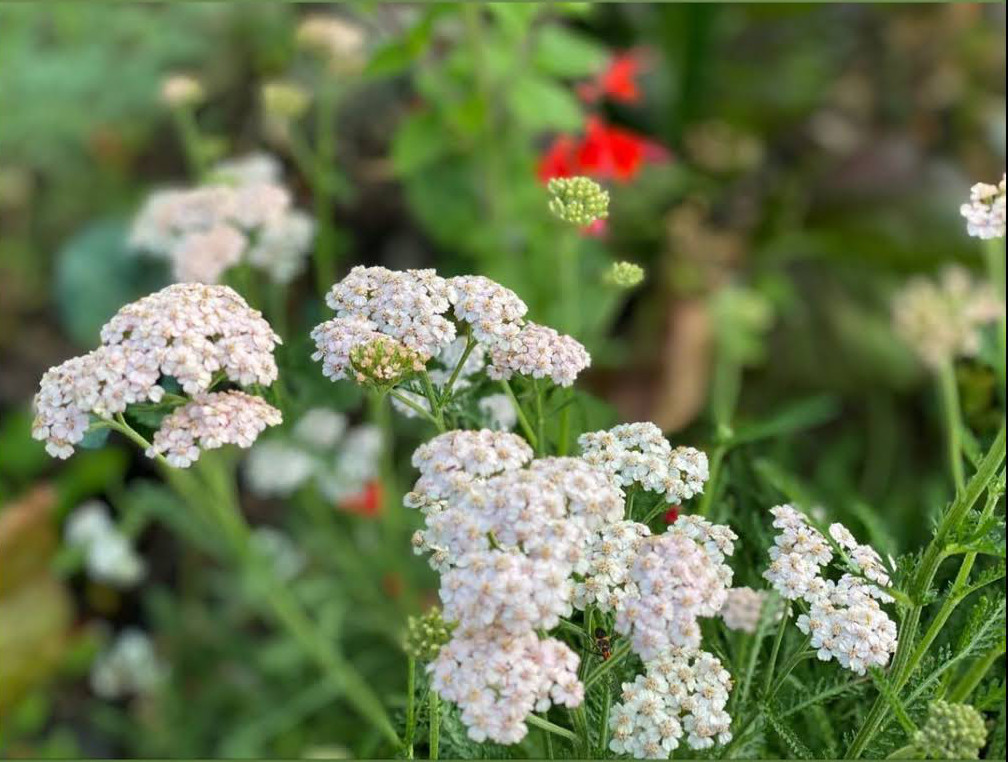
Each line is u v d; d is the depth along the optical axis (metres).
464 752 0.22
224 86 0.61
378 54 0.40
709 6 0.55
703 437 0.31
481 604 0.17
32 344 0.59
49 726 0.50
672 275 0.55
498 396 0.25
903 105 0.62
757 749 0.23
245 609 0.50
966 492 0.19
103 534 0.44
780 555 0.20
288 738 0.44
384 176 0.52
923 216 0.56
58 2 0.60
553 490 0.17
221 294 0.20
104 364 0.18
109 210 0.61
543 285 0.46
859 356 0.54
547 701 0.17
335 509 0.50
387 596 0.45
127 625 0.53
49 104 0.58
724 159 0.60
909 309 0.36
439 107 0.45
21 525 0.46
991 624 0.20
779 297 0.54
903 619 0.20
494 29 0.47
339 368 0.19
